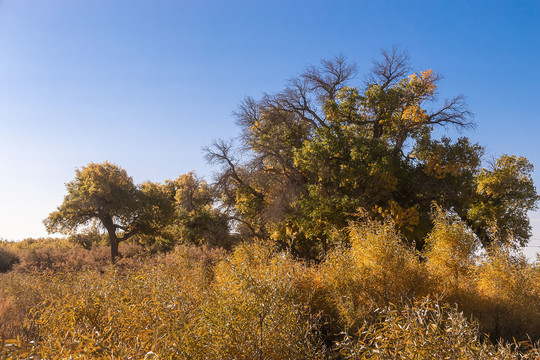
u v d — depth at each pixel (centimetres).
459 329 316
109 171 4388
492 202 2558
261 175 2855
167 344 364
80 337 369
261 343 389
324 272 753
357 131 2495
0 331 534
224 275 635
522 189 2636
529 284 793
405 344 325
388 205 2120
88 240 4631
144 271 781
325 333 629
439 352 307
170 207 4603
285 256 767
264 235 3209
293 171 2678
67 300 557
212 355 374
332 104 2470
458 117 2500
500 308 766
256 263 830
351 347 345
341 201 2091
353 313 643
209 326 390
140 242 5138
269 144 2788
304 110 2831
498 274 814
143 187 4794
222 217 3834
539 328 729
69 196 4316
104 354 347
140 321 434
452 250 882
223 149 3003
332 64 2786
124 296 525
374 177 2086
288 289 464
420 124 2397
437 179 2266
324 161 2250
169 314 421
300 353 403
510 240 900
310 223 2203
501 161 2653
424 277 763
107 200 4209
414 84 2430
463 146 2241
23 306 682
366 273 732
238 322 397
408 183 2238
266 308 416
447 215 957
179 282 638
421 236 2055
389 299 711
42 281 816
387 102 2392
